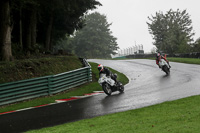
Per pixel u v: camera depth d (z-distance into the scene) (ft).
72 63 146.61
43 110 61.87
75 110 58.70
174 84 89.61
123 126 39.47
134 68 168.04
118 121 43.34
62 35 265.75
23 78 101.09
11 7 127.24
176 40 344.08
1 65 99.04
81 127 41.75
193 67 149.48
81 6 190.70
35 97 84.74
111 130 37.78
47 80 88.28
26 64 110.42
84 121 46.19
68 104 67.87
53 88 90.38
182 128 34.86
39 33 229.25
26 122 50.16
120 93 80.48
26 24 169.78
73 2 171.63
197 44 296.10
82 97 79.15
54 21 226.17
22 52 146.51
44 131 41.27
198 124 36.27
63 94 88.38
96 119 46.91
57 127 43.29
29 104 73.00
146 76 125.29
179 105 52.06
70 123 45.60
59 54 184.44
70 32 250.78
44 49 185.16
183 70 136.77
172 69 145.89
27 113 59.77
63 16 211.20
